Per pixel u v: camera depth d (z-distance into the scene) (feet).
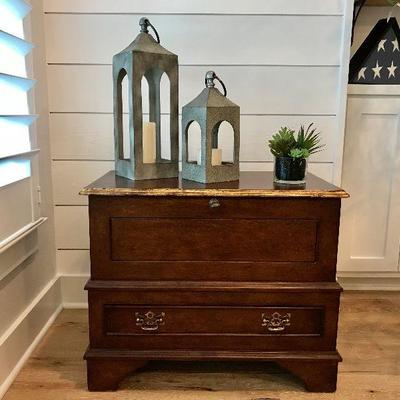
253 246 4.06
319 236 4.05
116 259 4.08
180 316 4.17
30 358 4.76
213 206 3.97
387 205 6.27
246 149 5.80
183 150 4.49
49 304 5.57
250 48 5.56
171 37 5.51
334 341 4.21
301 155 4.20
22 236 4.43
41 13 5.32
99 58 5.55
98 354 4.15
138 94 4.25
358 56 5.91
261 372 4.57
